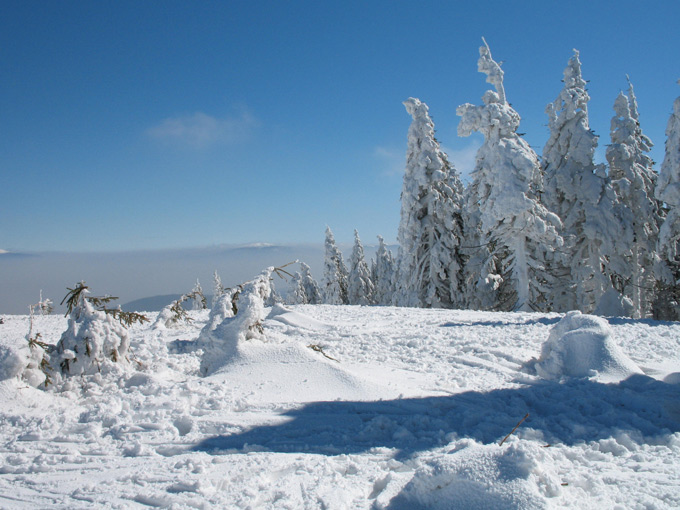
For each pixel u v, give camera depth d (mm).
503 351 8992
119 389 6578
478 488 3121
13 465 4195
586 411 5590
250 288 7750
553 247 23766
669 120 22719
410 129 28953
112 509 3350
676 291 27562
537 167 23625
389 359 8734
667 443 4629
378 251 51562
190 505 3375
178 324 14961
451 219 28828
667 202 22547
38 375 6270
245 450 4418
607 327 7500
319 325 13914
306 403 5711
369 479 3811
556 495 3129
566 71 27031
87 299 7617
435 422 5125
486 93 24094
